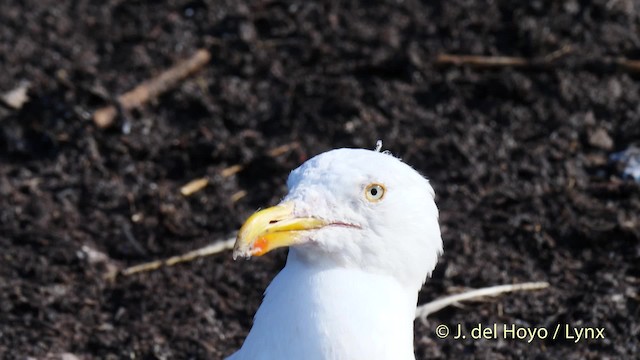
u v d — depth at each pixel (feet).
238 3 53.16
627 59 48.16
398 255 25.73
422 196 26.25
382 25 51.03
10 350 35.29
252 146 44.70
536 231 39.60
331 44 50.06
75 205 42.27
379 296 25.29
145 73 49.03
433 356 34.68
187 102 47.11
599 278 37.32
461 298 36.81
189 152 44.47
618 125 44.78
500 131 44.78
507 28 50.06
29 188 42.88
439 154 43.68
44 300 37.42
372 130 44.96
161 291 37.93
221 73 48.91
